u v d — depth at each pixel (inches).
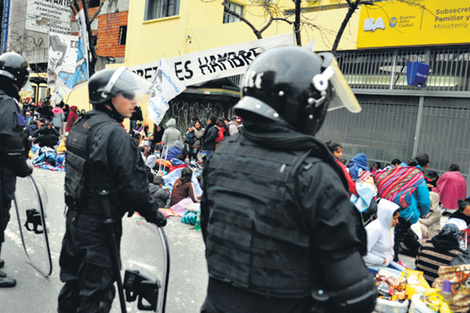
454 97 355.9
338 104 66.9
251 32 497.4
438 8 352.8
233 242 55.5
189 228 234.4
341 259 51.2
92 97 96.7
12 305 126.3
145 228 102.3
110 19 783.1
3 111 123.3
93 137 90.7
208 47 543.2
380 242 151.9
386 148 398.0
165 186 303.6
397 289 134.6
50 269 143.6
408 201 189.0
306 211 51.2
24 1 970.7
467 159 351.3
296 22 288.0
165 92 275.7
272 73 56.9
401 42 377.1
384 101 399.9
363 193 179.6
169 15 606.2
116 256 91.1
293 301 53.7
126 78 97.2
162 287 94.0
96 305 89.7
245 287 54.0
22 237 157.8
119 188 89.8
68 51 456.8
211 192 60.6
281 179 52.2
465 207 189.8
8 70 129.2
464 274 121.7
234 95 523.8
